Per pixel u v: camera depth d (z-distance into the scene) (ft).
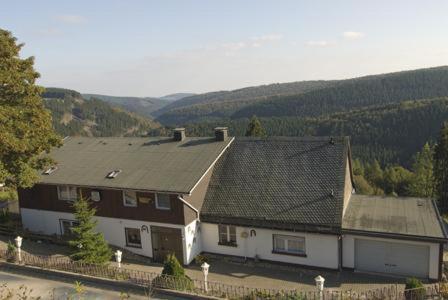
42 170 98.07
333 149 85.66
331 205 76.48
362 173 284.00
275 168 87.35
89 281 64.13
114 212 88.02
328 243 75.10
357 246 75.51
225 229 84.38
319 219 75.05
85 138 116.47
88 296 59.16
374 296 59.16
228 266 81.15
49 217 96.58
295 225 75.87
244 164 90.74
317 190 80.07
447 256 78.84
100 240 76.84
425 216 75.56
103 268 66.64
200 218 84.99
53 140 90.02
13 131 80.02
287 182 83.76
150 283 61.82
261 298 57.31
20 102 84.12
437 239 67.26
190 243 82.43
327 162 83.87
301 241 77.92
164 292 59.72
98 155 102.73
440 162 181.47
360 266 75.97
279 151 90.48
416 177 247.70
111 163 96.78
